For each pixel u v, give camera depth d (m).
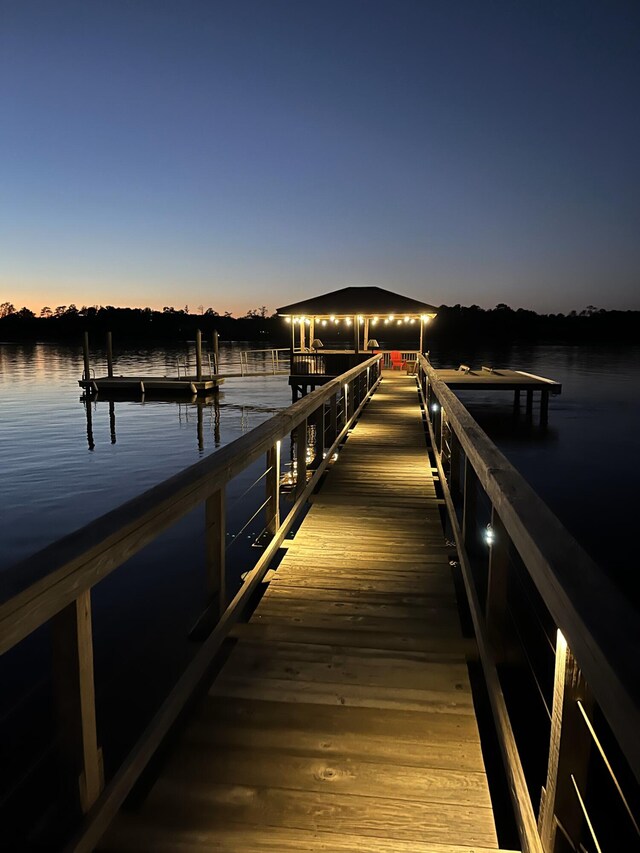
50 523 8.14
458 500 4.59
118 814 1.62
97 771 1.45
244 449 2.67
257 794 1.69
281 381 33.47
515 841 1.65
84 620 1.36
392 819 1.60
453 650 2.56
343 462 6.66
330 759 1.85
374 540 4.10
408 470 6.26
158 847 1.51
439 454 5.91
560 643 1.21
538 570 1.24
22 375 34.59
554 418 19.84
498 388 17.77
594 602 0.98
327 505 4.98
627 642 0.85
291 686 2.27
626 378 35.19
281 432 3.52
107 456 12.71
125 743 3.28
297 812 1.62
